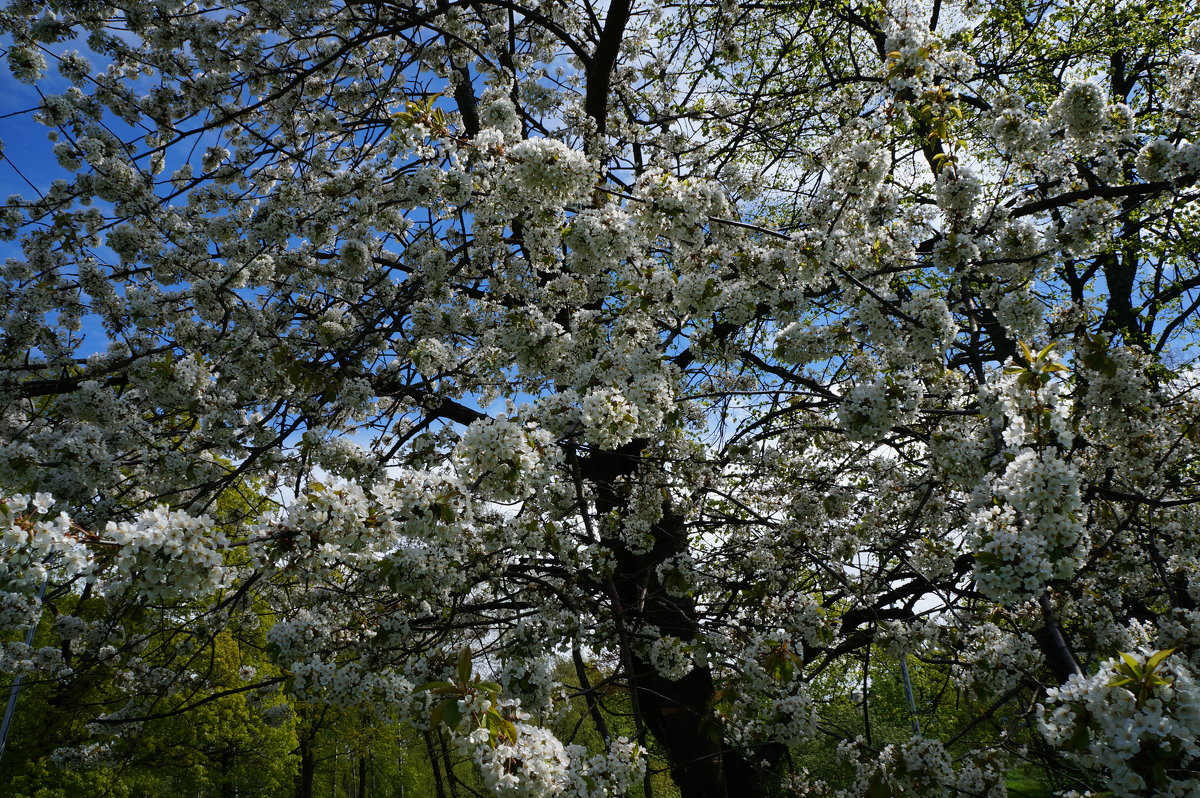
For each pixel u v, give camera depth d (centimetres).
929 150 779
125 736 849
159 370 551
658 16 1045
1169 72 645
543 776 294
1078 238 482
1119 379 451
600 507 754
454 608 596
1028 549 307
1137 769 248
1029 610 487
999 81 1055
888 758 397
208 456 609
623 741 377
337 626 561
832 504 677
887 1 548
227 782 1866
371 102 984
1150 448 527
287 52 959
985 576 318
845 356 687
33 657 686
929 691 1078
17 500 269
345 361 643
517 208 489
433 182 511
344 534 313
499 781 290
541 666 438
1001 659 457
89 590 722
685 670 538
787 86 1153
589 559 564
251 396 662
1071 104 511
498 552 580
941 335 464
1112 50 1080
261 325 656
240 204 862
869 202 522
